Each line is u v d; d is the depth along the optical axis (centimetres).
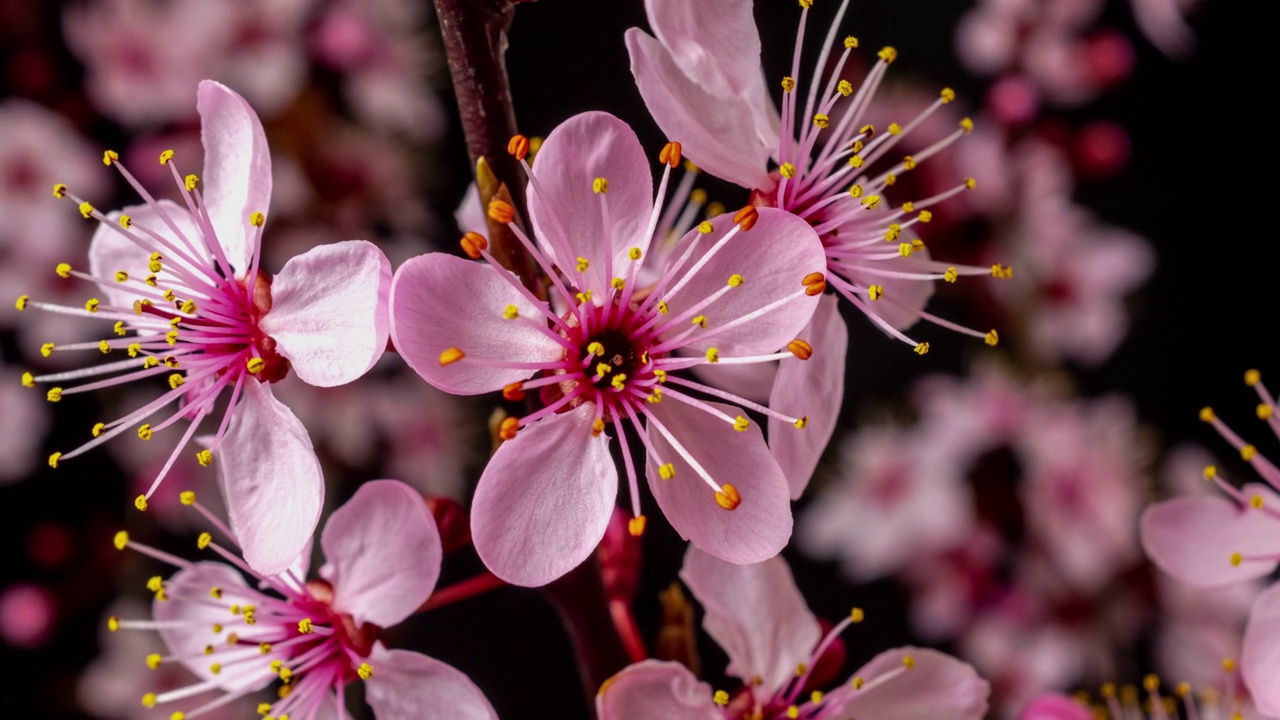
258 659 16
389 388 27
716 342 14
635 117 25
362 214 27
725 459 14
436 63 27
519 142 14
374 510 15
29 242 26
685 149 14
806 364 15
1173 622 25
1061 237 26
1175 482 26
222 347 15
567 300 14
